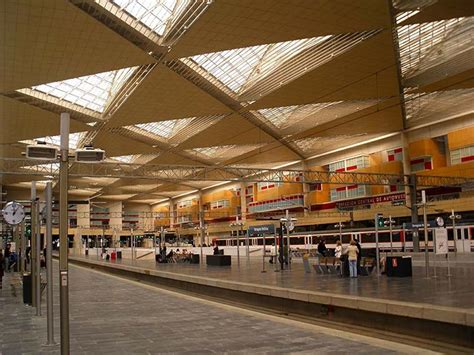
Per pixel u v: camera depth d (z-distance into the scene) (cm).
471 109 3962
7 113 3161
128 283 2342
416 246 3216
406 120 4322
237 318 1080
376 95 3325
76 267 4653
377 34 2333
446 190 4234
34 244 1334
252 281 1872
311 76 2856
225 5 1908
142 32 2169
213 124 3884
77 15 1867
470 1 2009
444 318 973
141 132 4181
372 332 1141
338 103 3556
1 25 1912
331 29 2195
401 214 4538
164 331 925
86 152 784
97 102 3294
